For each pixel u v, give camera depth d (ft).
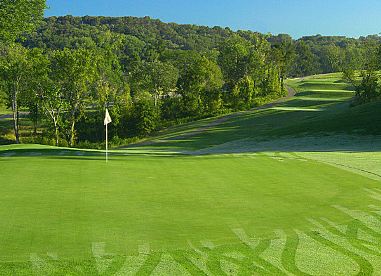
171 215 39.19
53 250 30.17
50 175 55.88
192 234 34.22
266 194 47.75
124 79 292.20
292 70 533.55
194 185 51.85
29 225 35.17
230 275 27.35
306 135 127.75
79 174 56.95
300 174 59.47
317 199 45.70
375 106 154.92
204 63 261.03
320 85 360.89
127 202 43.29
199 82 256.73
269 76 302.04
